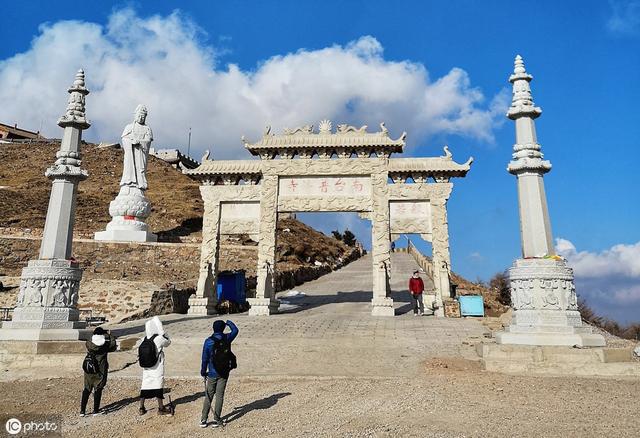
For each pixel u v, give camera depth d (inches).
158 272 1359.5
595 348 491.8
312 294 1385.3
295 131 1148.5
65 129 652.7
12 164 2635.3
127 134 1531.7
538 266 533.3
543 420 321.1
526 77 608.1
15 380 494.0
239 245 1624.0
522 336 515.5
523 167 576.7
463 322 813.9
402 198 1101.1
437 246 1070.4
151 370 378.0
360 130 1136.2
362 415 343.6
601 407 352.5
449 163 1108.5
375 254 1064.8
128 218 1466.5
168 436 321.7
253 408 378.0
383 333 721.6
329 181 1130.7
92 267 1326.3
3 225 1601.9
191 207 2164.1
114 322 859.4
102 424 355.3
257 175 1184.2
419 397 388.2
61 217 618.2
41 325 561.3
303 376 485.4
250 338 689.6
